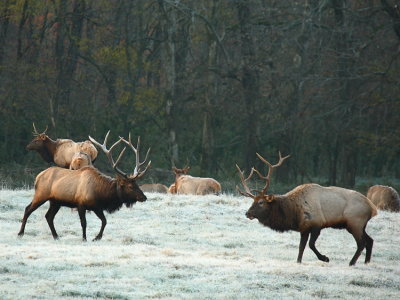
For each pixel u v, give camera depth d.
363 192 55.97
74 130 59.12
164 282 17.08
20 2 56.41
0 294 15.08
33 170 49.66
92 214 27.22
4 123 55.41
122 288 16.25
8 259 18.42
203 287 16.73
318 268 19.28
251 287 16.97
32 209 22.05
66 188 21.52
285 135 59.25
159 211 28.27
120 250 20.41
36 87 57.47
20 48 59.81
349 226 19.64
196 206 29.55
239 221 27.83
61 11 60.94
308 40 58.97
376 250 24.42
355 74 58.06
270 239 24.95
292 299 16.11
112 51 60.34
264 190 19.48
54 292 15.53
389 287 18.14
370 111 60.22
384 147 57.66
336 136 59.97
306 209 19.42
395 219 30.34
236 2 60.78
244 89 60.81
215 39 59.59
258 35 60.06
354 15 57.81
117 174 21.25
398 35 56.94
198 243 23.66
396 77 56.28
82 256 19.19
